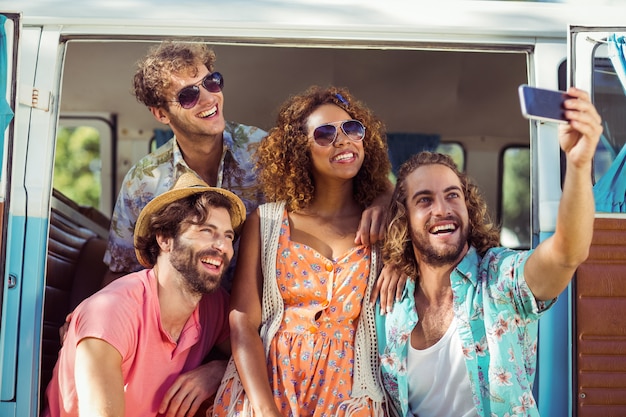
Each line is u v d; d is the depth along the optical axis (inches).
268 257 109.8
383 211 112.3
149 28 111.6
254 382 101.3
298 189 113.0
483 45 112.8
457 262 104.7
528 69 113.6
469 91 198.7
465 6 113.3
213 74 124.0
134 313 105.3
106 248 141.8
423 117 213.9
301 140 112.9
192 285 107.0
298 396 102.9
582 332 103.4
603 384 102.8
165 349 107.6
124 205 131.3
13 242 105.4
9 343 103.9
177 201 109.0
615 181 106.2
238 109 201.6
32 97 108.7
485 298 99.7
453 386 101.0
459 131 218.8
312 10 111.7
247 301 108.9
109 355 101.4
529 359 100.3
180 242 107.3
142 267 131.0
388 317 105.4
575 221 88.1
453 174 105.7
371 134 116.6
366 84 195.5
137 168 131.6
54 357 129.6
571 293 104.1
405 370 102.9
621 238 104.9
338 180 112.2
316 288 106.9
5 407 103.0
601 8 114.6
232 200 112.0
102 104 202.2
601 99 108.3
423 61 183.9
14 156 104.8
